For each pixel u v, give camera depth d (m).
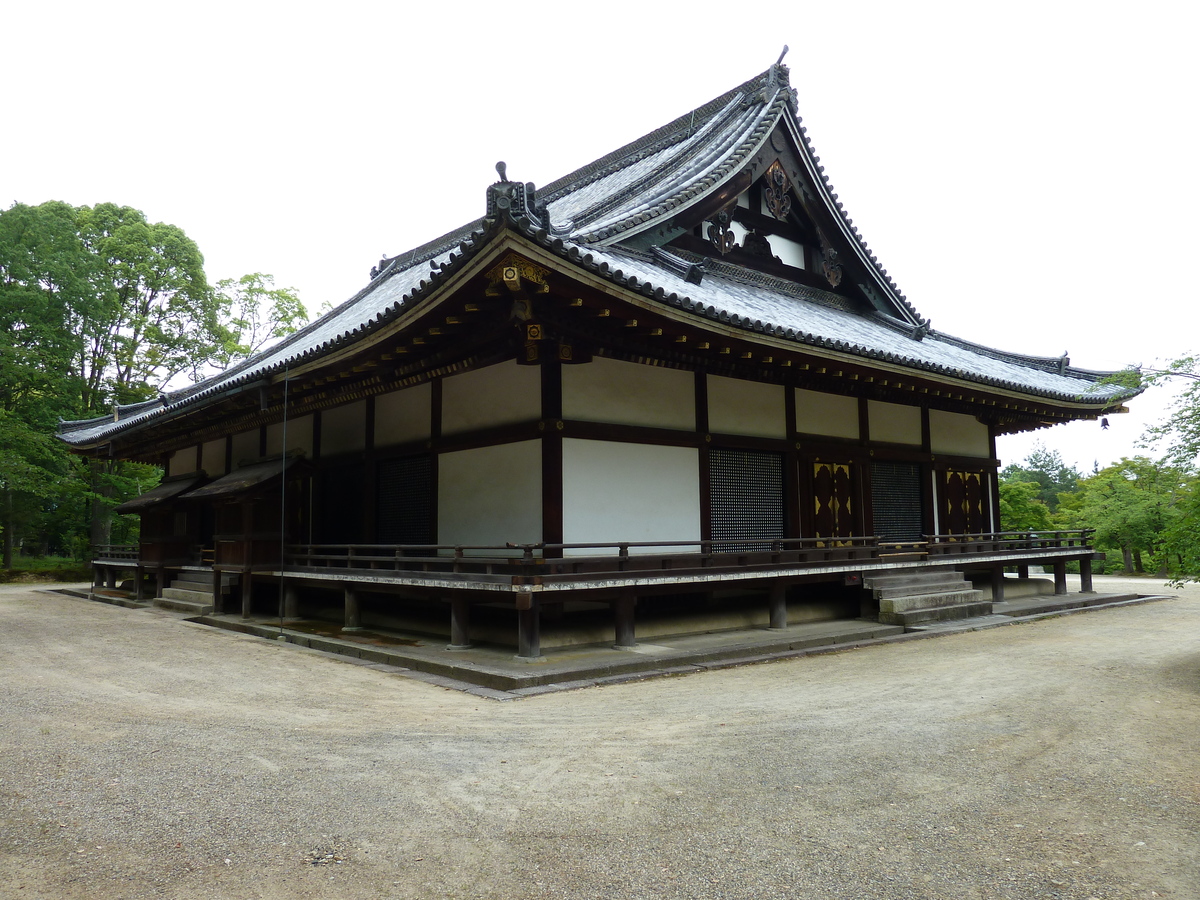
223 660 10.67
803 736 6.57
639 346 11.15
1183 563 9.42
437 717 7.33
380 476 14.05
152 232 35.50
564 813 4.85
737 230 16.17
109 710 7.65
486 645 10.91
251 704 7.93
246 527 14.50
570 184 22.91
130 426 20.09
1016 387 15.12
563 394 10.80
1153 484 12.43
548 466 10.59
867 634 12.35
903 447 16.17
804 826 4.63
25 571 30.42
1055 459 65.50
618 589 10.59
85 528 33.97
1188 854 4.25
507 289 9.06
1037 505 34.75
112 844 4.38
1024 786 5.33
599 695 8.30
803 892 3.82
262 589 16.28
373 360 11.73
